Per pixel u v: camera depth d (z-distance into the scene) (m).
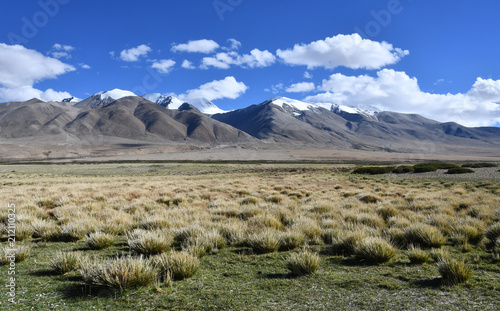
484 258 7.12
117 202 18.61
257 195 22.64
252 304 4.71
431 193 22.36
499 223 9.15
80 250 8.36
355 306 4.59
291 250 8.26
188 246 7.75
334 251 8.05
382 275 6.04
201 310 4.51
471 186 28.70
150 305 4.69
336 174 55.53
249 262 7.16
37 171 83.12
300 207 15.79
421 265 6.69
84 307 4.62
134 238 8.78
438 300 4.73
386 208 14.00
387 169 55.06
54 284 5.59
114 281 5.23
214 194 23.98
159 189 26.61
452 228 9.81
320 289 5.32
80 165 123.19
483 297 4.80
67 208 15.11
